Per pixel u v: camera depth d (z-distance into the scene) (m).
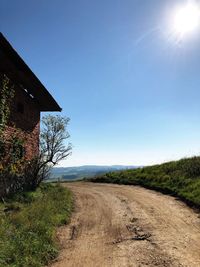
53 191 17.30
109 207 13.98
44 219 10.02
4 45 10.88
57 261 7.14
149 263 6.77
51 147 18.31
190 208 12.98
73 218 11.77
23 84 15.84
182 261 6.82
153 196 16.75
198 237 8.75
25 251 7.01
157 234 9.13
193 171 19.48
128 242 8.48
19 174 15.30
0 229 7.89
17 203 12.27
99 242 8.61
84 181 31.38
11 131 14.51
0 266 6.01
